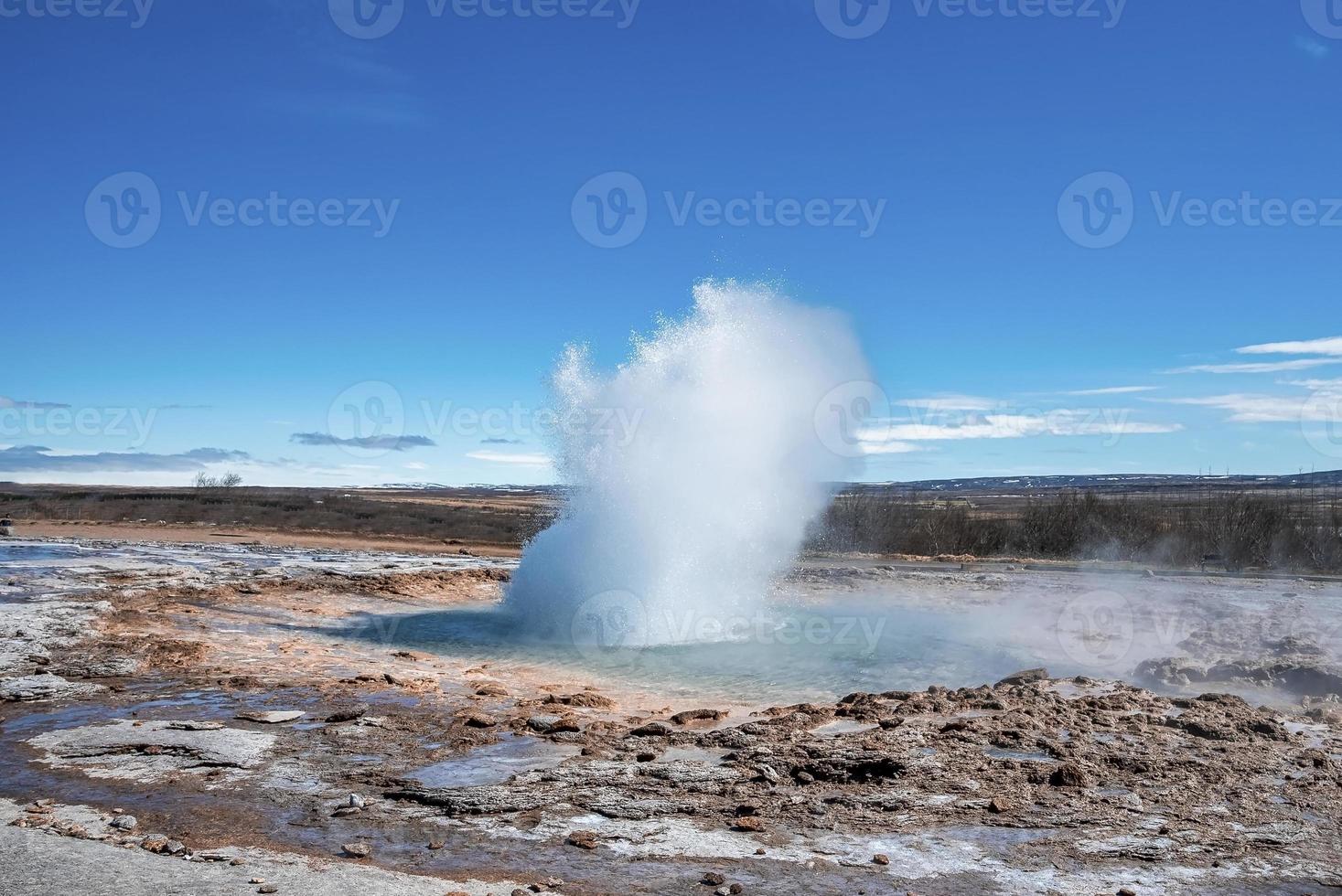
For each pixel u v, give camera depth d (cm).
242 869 530
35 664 1077
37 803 644
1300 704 980
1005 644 1391
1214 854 562
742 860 554
